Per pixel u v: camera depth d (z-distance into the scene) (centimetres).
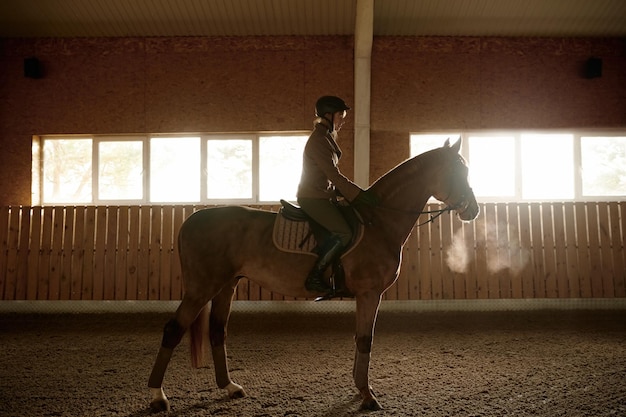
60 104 920
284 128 912
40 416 359
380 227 394
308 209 383
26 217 808
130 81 921
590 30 896
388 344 595
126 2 848
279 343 607
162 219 797
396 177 405
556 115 906
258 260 387
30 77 919
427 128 909
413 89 912
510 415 354
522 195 913
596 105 906
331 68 913
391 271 390
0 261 805
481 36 913
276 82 916
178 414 362
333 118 404
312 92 912
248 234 390
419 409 368
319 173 390
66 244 802
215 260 385
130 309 836
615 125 904
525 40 912
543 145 918
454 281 784
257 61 918
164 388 427
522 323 717
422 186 405
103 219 802
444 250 787
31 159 916
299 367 492
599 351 544
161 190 927
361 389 373
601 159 919
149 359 530
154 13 870
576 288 784
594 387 415
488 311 805
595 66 890
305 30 905
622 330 662
